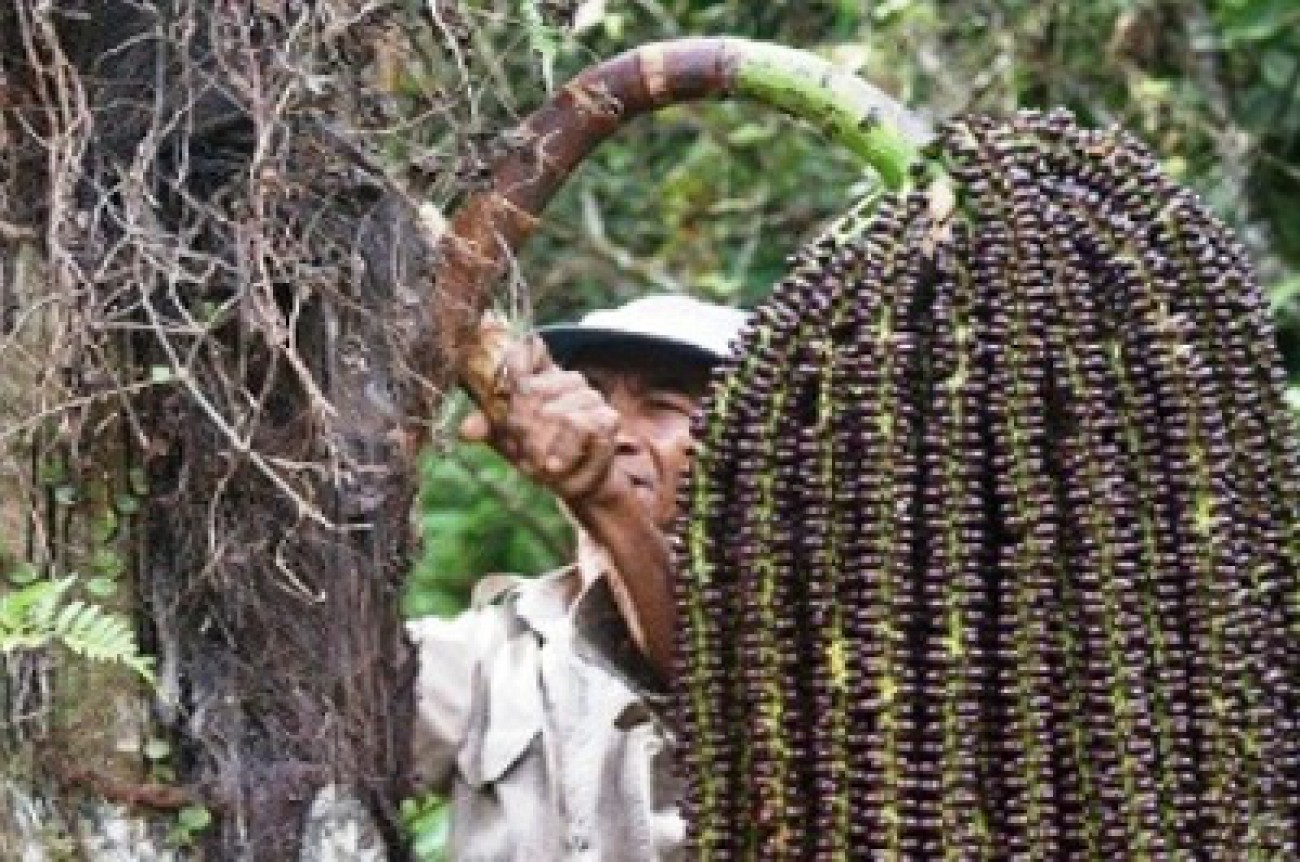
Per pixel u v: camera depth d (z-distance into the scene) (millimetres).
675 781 3213
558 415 2898
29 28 2508
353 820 2656
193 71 2572
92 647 2430
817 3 5922
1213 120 5973
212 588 2598
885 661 2520
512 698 3250
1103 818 2512
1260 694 2547
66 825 2535
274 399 2619
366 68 2658
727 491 2623
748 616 2586
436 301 2758
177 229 2582
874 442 2533
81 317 2484
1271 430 2609
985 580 2523
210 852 2586
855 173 6281
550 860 3203
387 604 2721
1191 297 2586
